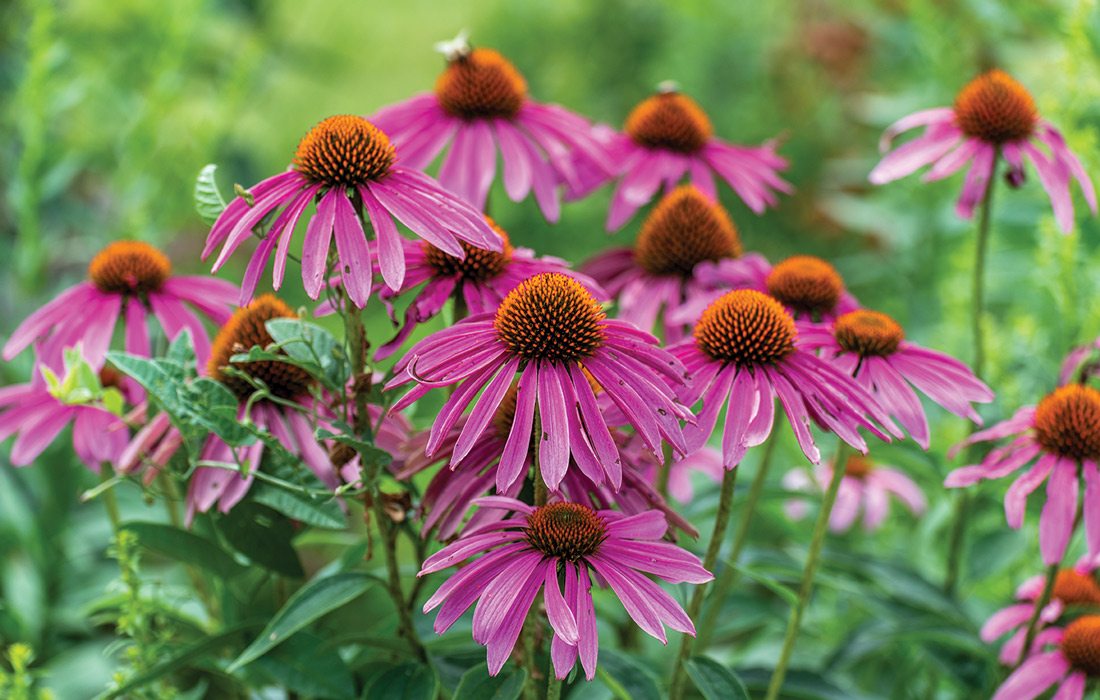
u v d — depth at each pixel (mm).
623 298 923
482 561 731
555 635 720
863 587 937
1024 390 1003
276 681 839
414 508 814
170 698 837
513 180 904
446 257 807
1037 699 852
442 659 833
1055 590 898
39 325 870
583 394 742
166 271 882
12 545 1110
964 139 920
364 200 764
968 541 1026
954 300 1073
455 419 739
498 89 916
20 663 835
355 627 1098
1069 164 917
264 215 760
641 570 735
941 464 995
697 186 958
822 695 853
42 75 1147
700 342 785
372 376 788
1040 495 913
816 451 756
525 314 744
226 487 810
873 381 813
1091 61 1040
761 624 1013
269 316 831
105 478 871
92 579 1127
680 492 962
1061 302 987
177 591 958
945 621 900
